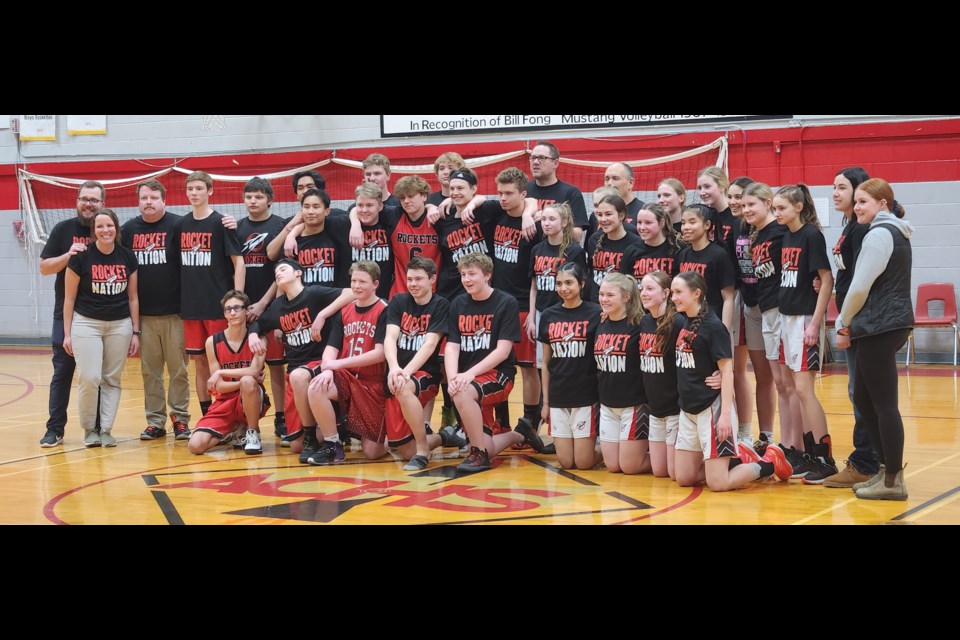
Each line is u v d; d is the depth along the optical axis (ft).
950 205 34.01
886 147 34.53
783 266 16.63
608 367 17.06
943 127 33.83
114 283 20.59
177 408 21.81
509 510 14.08
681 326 15.89
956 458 17.95
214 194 42.83
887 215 14.34
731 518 13.39
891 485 14.62
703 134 36.42
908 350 34.47
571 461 17.84
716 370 15.65
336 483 16.39
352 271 19.11
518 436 19.48
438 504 14.57
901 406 24.73
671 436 16.47
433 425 24.35
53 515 13.89
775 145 35.58
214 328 21.34
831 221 35.19
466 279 18.17
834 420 23.02
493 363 17.89
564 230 19.17
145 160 43.98
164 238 21.30
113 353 20.83
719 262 17.35
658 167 36.91
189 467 18.07
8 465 18.29
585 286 19.19
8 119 45.39
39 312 45.91
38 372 35.09
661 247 18.16
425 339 18.60
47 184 45.24
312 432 18.98
